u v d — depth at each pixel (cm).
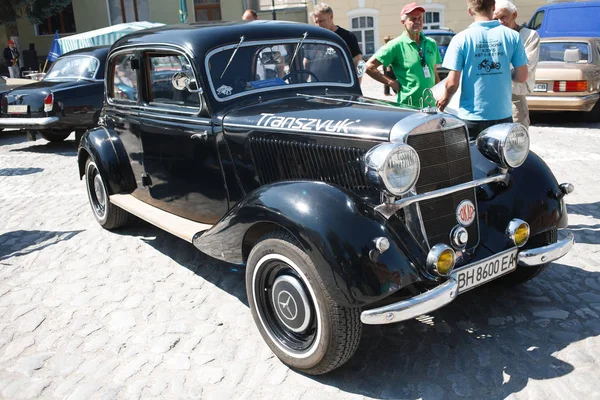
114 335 368
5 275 471
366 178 291
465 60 434
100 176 523
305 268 291
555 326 347
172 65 421
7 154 998
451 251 300
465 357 321
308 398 295
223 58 404
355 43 618
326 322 288
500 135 344
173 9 2556
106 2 2564
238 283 435
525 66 441
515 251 332
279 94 417
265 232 345
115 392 309
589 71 948
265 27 429
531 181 362
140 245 521
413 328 354
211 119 395
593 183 628
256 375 318
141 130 470
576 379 295
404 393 294
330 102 381
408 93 514
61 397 308
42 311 405
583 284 398
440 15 2356
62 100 923
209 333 364
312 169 344
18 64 2545
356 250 282
